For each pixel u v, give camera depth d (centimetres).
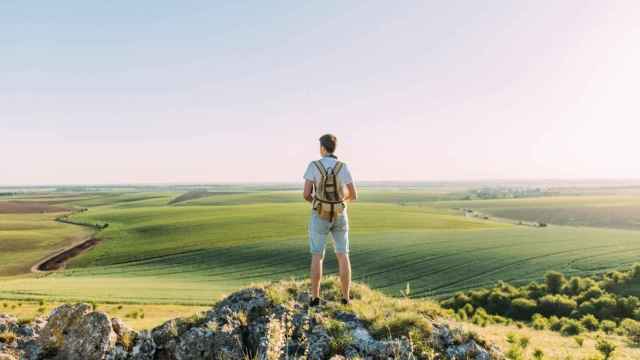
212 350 659
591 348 1959
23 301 4491
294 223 10919
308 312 730
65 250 9219
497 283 5384
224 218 12225
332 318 725
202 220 12019
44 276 7025
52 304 4325
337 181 748
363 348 659
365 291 881
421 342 662
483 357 666
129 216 14400
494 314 4544
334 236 777
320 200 752
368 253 6919
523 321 4253
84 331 659
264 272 6562
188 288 5372
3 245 9981
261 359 633
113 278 6412
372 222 11475
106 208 19750
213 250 8012
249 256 7469
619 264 5953
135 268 7250
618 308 4219
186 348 659
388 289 5356
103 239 10225
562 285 4969
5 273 7412
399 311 754
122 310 4038
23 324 703
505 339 1480
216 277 6328
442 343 683
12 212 18000
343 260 776
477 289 5241
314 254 763
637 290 4884
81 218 14900
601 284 5066
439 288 5372
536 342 1847
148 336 679
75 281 6025
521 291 4919
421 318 708
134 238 10031
